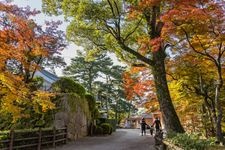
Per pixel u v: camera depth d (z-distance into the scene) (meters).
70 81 28.02
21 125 23.62
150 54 22.98
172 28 16.17
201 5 15.50
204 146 12.15
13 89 12.25
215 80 21.81
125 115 75.50
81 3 20.69
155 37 19.48
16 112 13.52
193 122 27.81
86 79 63.81
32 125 23.70
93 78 64.88
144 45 21.22
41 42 15.89
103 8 21.09
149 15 20.97
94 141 24.77
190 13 14.93
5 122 23.75
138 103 27.95
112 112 68.06
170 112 20.52
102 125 33.81
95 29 22.64
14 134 15.72
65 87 27.59
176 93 23.88
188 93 23.62
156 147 18.58
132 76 24.31
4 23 11.73
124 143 23.06
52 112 24.36
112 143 23.06
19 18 11.93
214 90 22.50
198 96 23.81
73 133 26.14
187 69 20.78
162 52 21.08
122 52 24.59
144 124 33.69
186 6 15.20
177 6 15.45
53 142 19.92
